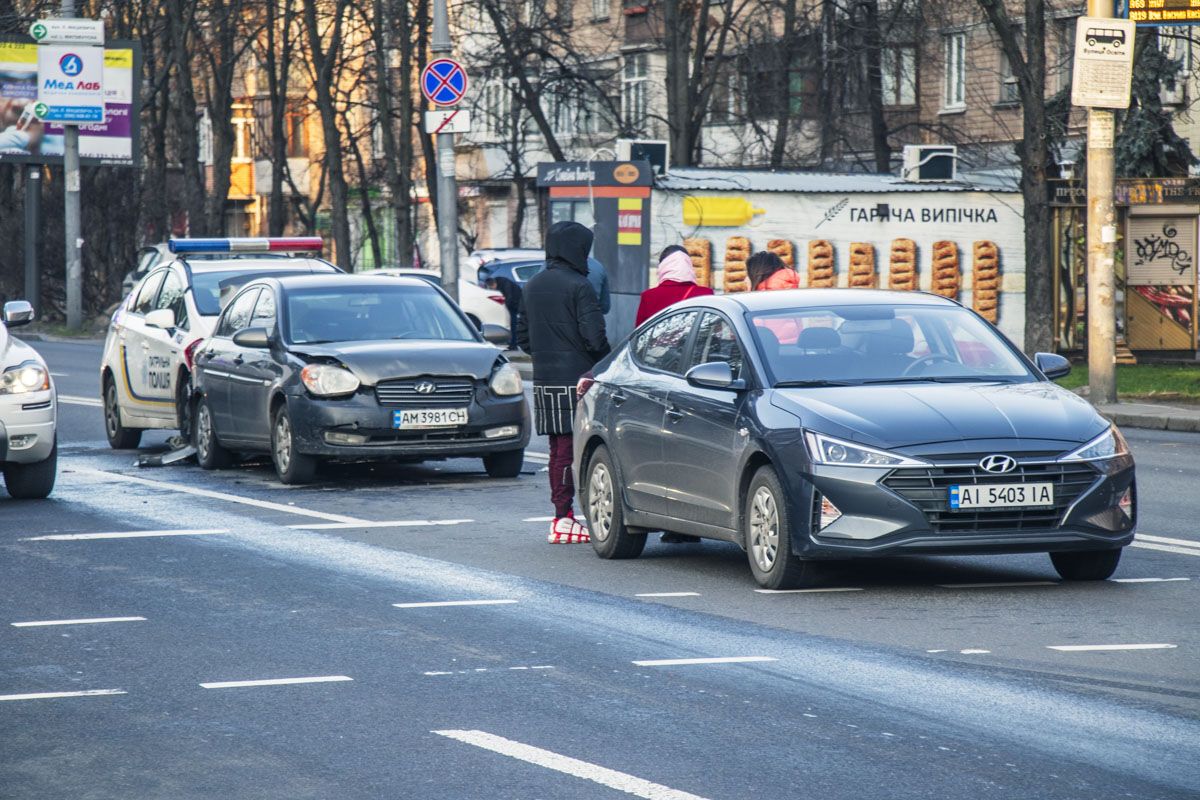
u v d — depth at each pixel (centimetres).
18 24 12706
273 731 1588
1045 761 1450
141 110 12512
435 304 4066
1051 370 2550
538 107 10512
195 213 12069
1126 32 5362
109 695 1752
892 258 7525
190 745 1541
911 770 1424
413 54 11756
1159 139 8444
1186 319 7756
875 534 2219
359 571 2570
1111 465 2277
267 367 3869
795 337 2497
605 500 2719
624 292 7175
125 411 4753
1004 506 2225
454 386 3734
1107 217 5525
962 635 2016
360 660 1906
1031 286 7356
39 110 11612
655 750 1499
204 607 2262
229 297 4309
